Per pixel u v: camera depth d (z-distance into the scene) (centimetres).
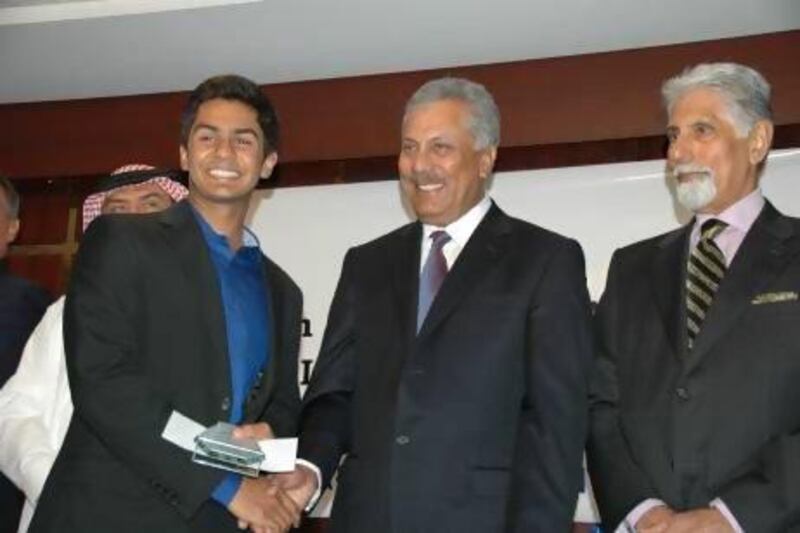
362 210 404
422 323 237
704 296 233
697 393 221
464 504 218
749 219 238
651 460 224
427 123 244
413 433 224
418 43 390
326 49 398
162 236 232
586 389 226
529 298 230
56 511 213
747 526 202
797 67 360
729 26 364
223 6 389
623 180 379
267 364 242
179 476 210
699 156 237
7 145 445
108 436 212
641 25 369
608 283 258
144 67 419
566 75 386
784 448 208
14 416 269
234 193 241
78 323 219
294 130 410
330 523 235
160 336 223
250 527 223
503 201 388
